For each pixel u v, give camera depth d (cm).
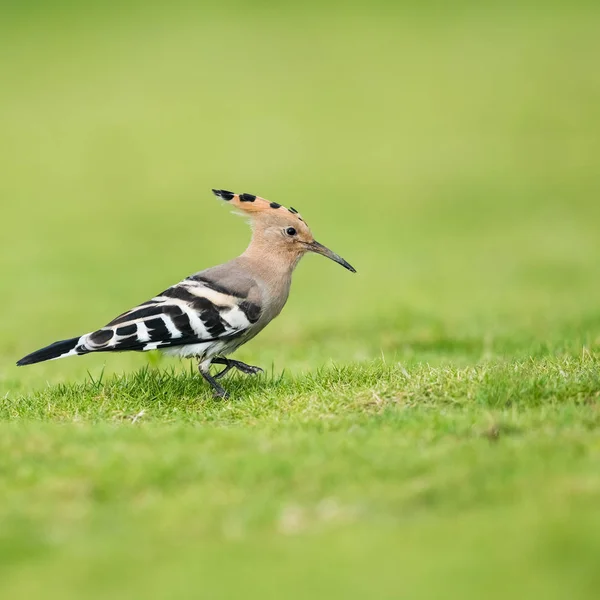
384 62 4519
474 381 863
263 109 4053
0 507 654
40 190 3216
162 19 5141
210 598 539
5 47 4762
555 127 3716
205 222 2870
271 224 970
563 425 756
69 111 4053
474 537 583
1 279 2267
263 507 638
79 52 4716
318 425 793
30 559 595
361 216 2841
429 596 527
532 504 622
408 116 3916
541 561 548
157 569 574
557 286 1995
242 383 945
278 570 564
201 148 3619
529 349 1121
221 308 916
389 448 719
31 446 742
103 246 2608
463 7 5188
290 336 1588
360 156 3475
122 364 1361
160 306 904
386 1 5316
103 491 671
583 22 4831
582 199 2955
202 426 809
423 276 2159
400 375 904
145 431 786
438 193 3064
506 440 727
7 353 1573
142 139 3747
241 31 4953
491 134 3659
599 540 559
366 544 586
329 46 4741
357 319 1700
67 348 890
